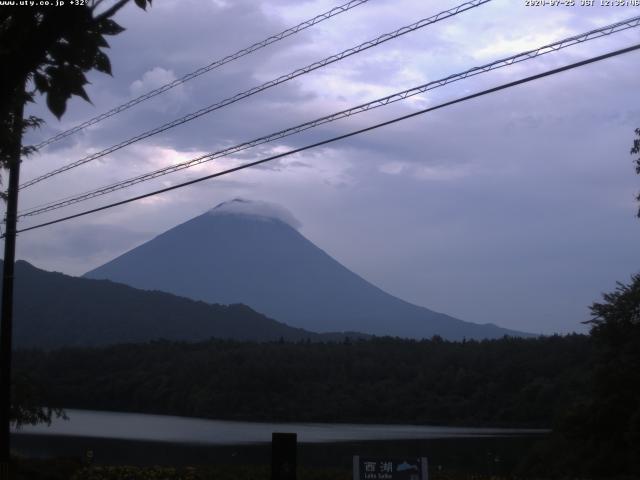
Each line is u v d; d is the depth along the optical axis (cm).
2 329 2066
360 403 10175
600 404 3491
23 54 555
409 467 1128
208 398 10300
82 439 6056
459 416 9438
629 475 3206
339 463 4344
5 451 2016
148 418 9569
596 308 3662
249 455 4762
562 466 3538
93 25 577
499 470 4038
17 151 1071
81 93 593
